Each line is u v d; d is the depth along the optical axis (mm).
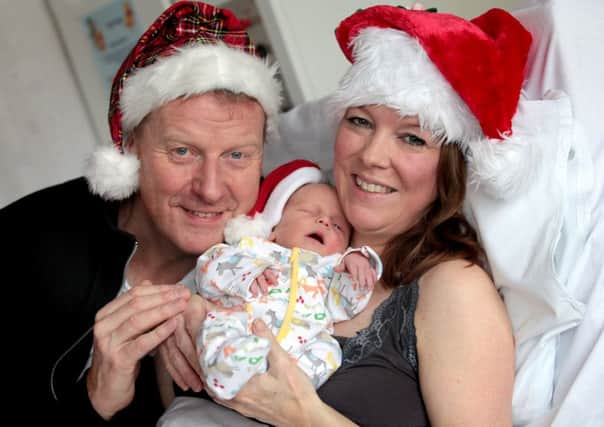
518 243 1438
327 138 1896
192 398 1548
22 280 1736
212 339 1254
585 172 1482
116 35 3309
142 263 1797
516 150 1389
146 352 1408
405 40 1378
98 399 1493
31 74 3605
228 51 1555
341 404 1337
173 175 1561
